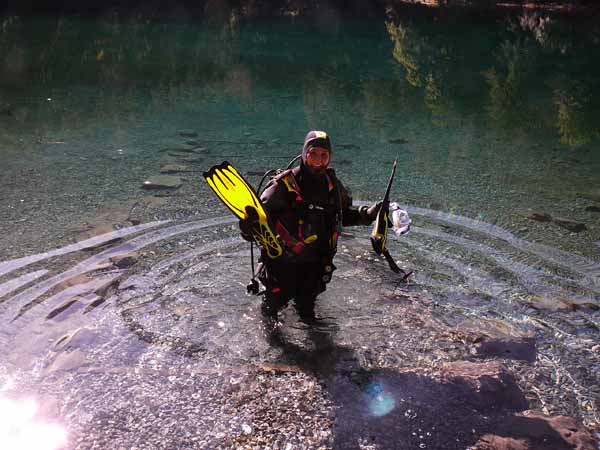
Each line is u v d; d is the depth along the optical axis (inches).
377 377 138.2
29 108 432.1
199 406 127.6
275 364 142.7
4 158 315.3
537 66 684.1
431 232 223.6
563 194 278.1
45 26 911.7
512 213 248.5
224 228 221.8
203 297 171.2
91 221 228.1
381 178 295.9
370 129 403.5
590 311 169.5
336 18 1128.2
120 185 274.4
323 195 150.9
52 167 301.6
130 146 344.2
